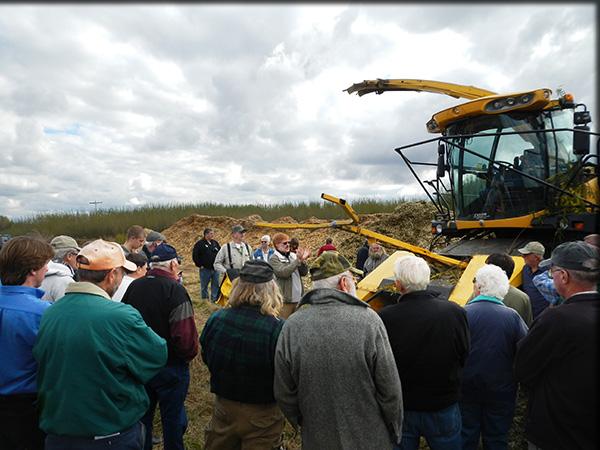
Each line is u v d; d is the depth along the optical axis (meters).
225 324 2.73
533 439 2.30
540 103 5.30
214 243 9.53
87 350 2.20
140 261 4.06
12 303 2.46
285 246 6.17
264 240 7.93
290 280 5.87
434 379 2.61
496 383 2.94
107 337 2.24
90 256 2.40
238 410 2.70
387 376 2.26
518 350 2.38
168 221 25.12
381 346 2.27
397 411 2.32
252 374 2.64
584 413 2.06
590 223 4.89
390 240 6.01
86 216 26.77
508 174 5.71
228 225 21.25
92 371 2.20
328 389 2.27
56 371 2.20
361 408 2.28
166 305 3.17
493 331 2.95
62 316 2.26
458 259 5.91
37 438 2.46
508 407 2.99
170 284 3.25
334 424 2.28
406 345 2.62
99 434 2.21
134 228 5.05
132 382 2.37
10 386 2.38
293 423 2.53
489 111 5.61
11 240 2.59
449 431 2.66
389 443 2.38
